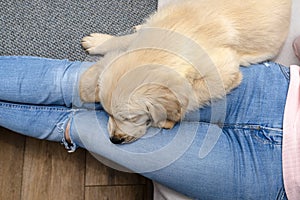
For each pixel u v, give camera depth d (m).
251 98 1.18
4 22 1.49
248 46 1.29
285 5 1.32
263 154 1.12
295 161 1.08
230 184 1.12
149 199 1.47
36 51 1.48
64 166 1.44
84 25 1.52
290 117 1.12
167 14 1.21
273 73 1.21
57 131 1.24
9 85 1.21
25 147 1.44
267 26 1.29
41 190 1.43
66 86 1.22
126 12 1.55
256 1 1.28
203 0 1.26
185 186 1.14
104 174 1.46
